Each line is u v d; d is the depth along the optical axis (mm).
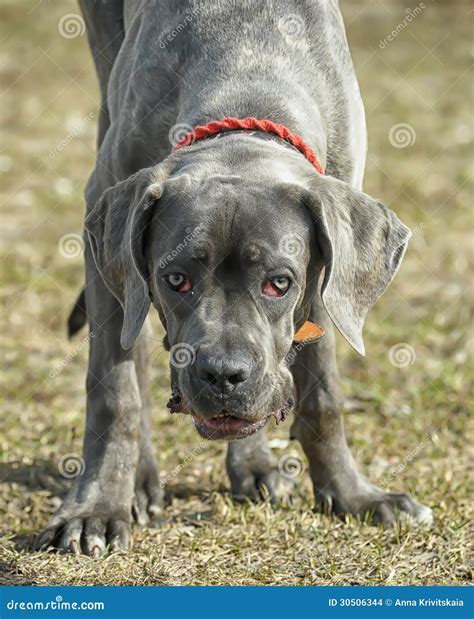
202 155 5621
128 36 6664
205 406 5199
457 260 10961
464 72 17484
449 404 8203
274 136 5828
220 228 5293
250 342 5230
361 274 5531
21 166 13641
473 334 9391
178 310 5398
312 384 6312
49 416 7879
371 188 12867
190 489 6844
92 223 5801
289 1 6336
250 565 5805
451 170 13516
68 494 6266
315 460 6445
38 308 9883
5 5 21250
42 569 5703
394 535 6164
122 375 6184
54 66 18219
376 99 16266
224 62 6156
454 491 6758
